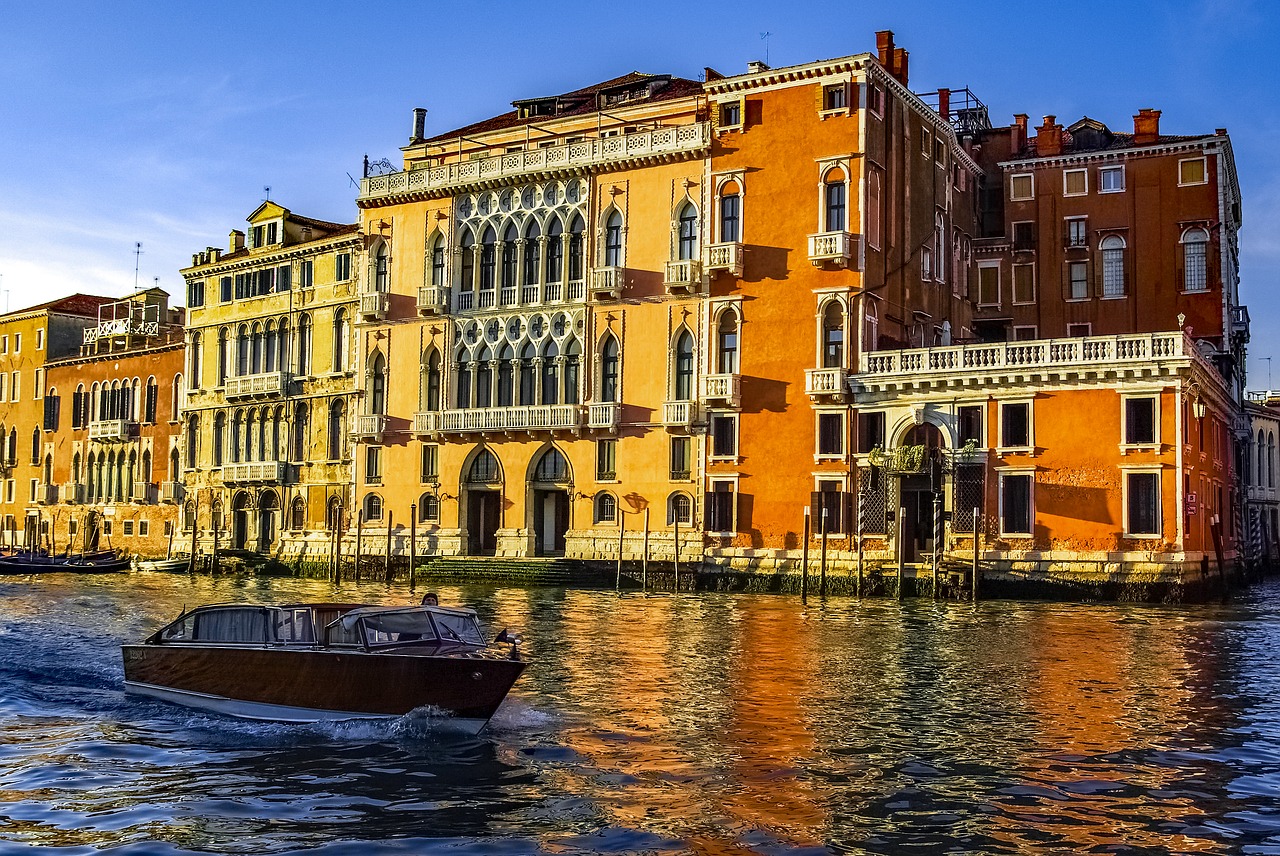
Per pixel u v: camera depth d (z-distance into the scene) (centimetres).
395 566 4781
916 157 4425
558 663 2189
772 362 4156
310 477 5312
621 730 1573
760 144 4234
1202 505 3772
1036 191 4738
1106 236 4594
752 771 1355
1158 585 3475
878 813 1190
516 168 4738
